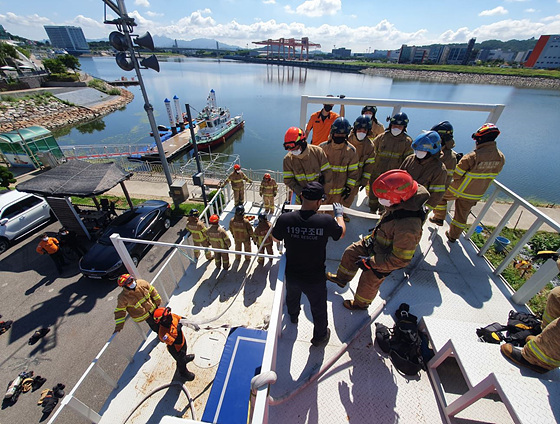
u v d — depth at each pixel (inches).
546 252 102.0
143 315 149.7
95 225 392.5
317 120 191.5
